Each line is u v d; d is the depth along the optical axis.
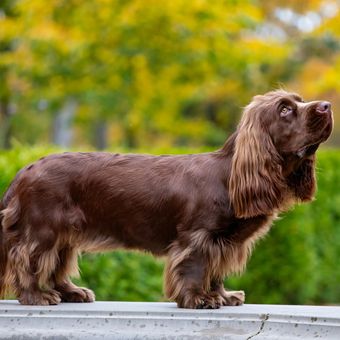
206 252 8.26
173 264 8.32
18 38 22.41
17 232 8.55
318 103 8.04
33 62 22.44
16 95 25.23
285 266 14.63
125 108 24.83
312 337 7.84
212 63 22.84
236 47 22.78
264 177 8.12
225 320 8.03
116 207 8.46
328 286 16.30
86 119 26.75
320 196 15.79
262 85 29.62
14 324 8.17
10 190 8.69
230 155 8.38
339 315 8.10
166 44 22.09
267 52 23.14
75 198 8.52
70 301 8.95
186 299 8.31
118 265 12.92
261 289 14.70
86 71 22.48
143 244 8.55
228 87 29.27
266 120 8.19
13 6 23.53
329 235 16.11
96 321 8.12
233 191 8.15
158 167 8.53
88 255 12.64
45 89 23.38
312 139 8.04
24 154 12.58
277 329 7.95
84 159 8.62
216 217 8.23
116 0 20.91
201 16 21.56
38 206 8.44
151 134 37.22
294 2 28.56
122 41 21.72
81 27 21.48
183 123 30.20
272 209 8.21
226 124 34.66
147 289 13.11
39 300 8.55
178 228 8.34
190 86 25.00
